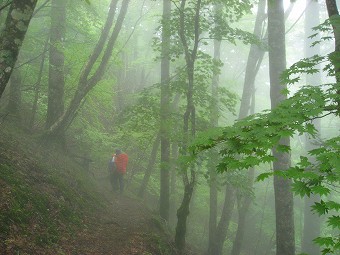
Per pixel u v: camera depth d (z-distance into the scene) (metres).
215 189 13.13
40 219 5.60
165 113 9.70
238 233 13.29
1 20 8.61
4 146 7.90
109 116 16.58
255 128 2.65
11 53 4.66
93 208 8.62
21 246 4.41
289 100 3.02
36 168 7.92
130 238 7.19
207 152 8.09
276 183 9.08
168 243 8.12
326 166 2.18
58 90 11.88
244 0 8.97
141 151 16.17
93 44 13.27
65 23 12.05
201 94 9.51
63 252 5.11
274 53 9.84
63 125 11.37
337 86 3.24
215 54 15.59
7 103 12.22
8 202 5.15
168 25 9.34
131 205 11.63
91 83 11.07
